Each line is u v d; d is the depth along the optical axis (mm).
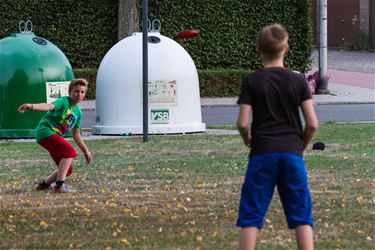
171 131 26469
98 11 47219
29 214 14047
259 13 49094
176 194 15641
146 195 15594
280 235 12352
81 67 47312
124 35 46406
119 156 20781
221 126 29641
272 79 9938
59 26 46812
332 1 82875
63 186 15961
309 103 9953
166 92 26500
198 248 11672
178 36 26891
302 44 49500
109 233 12680
